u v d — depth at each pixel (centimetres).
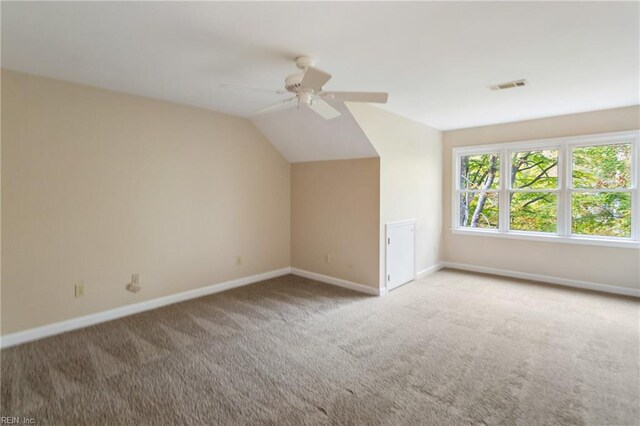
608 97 357
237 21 199
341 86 316
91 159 320
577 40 223
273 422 191
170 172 376
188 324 325
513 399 209
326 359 260
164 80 303
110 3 179
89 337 296
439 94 343
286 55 246
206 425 188
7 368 245
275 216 494
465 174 535
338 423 190
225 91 335
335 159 447
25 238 286
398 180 438
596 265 426
